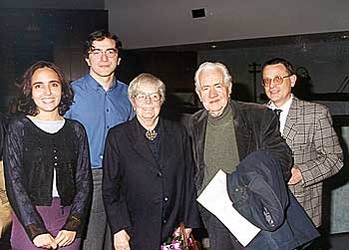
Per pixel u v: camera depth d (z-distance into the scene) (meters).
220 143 2.76
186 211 2.83
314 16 6.29
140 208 2.73
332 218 4.86
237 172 2.63
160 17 7.42
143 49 7.61
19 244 2.60
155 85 2.71
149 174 2.70
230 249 2.75
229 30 6.97
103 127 3.05
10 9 7.09
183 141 2.81
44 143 2.62
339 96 6.55
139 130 2.74
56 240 2.59
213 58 7.33
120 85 3.20
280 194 2.56
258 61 7.01
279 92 3.13
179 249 2.79
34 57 7.18
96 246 3.01
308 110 3.12
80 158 2.72
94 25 7.47
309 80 6.70
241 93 7.07
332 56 6.55
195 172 2.83
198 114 2.89
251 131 2.73
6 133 2.67
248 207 2.55
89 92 3.05
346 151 4.83
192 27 7.24
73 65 7.33
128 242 2.73
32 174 2.59
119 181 2.74
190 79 7.43
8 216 2.79
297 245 2.61
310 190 3.10
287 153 2.75
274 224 2.51
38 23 7.20
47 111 2.66
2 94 6.72
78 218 2.66
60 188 2.62
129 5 7.57
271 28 6.64
